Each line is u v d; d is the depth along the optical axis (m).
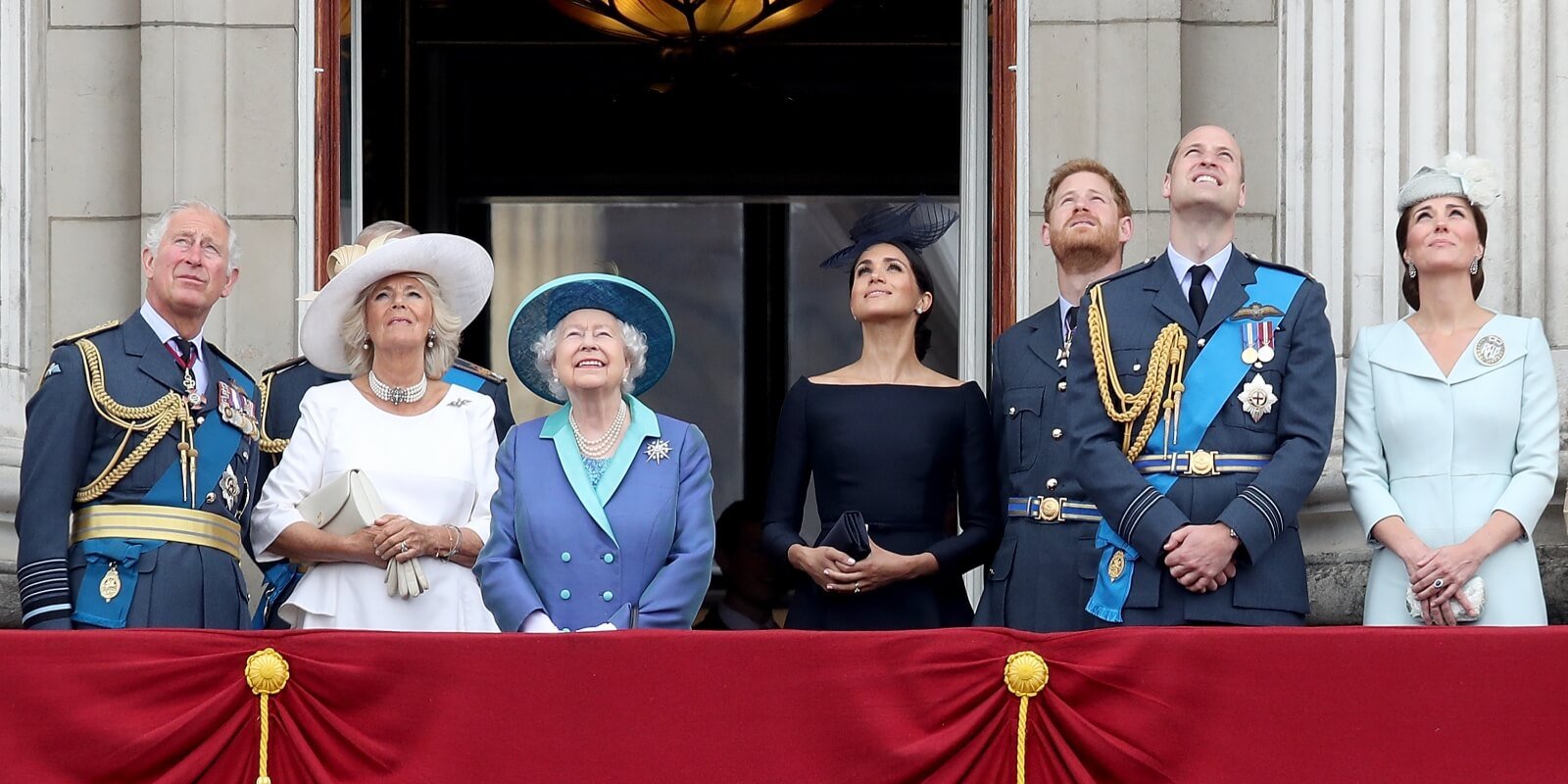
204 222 20.05
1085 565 20.77
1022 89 27.28
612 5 37.72
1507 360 19.64
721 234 39.25
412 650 16.73
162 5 26.89
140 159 27.03
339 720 16.69
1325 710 16.48
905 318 22.86
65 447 19.08
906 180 39.47
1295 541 19.02
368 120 30.02
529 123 39.31
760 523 31.69
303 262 26.77
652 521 19.20
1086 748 16.58
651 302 20.05
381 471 19.69
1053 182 22.97
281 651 16.77
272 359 26.59
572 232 39.28
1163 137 26.98
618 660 16.69
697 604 19.23
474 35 38.81
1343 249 25.19
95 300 26.89
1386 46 25.02
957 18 39.38
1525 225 23.14
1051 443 21.34
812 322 39.00
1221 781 16.47
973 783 16.62
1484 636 16.52
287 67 26.92
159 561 19.17
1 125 25.25
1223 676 16.58
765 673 16.67
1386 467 19.97
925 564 21.41
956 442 22.20
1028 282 26.98
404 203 34.97
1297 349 19.41
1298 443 19.00
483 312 38.78
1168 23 27.05
